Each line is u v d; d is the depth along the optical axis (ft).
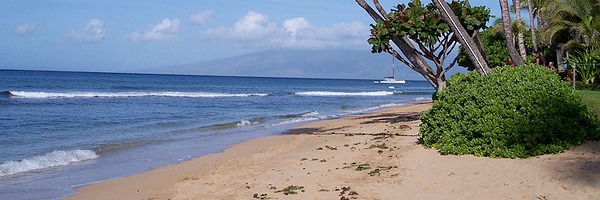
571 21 86.74
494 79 37.11
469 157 33.19
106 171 39.96
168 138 60.70
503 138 32.76
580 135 32.91
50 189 33.91
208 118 88.58
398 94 221.66
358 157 39.04
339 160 38.70
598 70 71.87
